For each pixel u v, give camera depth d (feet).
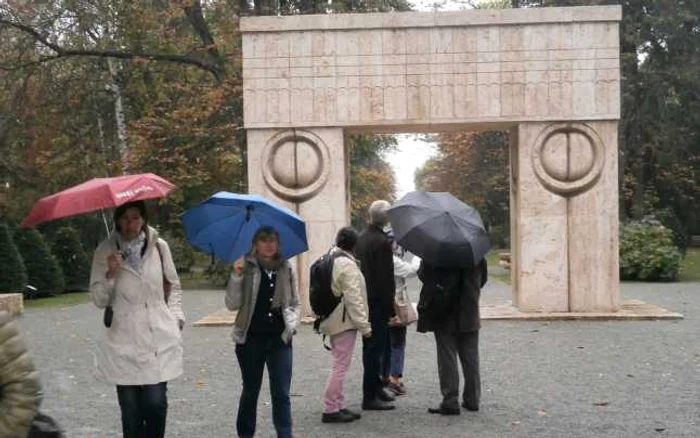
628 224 80.94
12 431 10.80
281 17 46.75
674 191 112.47
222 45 79.77
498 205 148.25
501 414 25.07
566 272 47.01
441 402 25.84
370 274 25.59
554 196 46.83
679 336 39.60
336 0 78.69
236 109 82.28
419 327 25.35
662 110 95.55
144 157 81.71
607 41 46.14
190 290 77.25
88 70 84.12
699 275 81.46
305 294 47.39
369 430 23.45
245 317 20.71
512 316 46.09
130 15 79.61
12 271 67.56
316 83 46.80
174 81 88.63
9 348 10.91
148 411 18.28
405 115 46.52
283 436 20.85
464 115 46.39
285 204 47.24
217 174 86.28
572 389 28.40
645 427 23.17
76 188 17.25
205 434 23.24
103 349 18.31
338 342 24.23
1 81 81.66
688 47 94.58
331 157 47.01
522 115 46.37
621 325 43.86
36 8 76.64
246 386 21.01
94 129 88.07
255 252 20.85
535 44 46.29
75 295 76.48
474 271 25.14
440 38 46.47
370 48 46.57
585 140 46.44
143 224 18.74
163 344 18.42
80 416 25.62
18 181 92.38
